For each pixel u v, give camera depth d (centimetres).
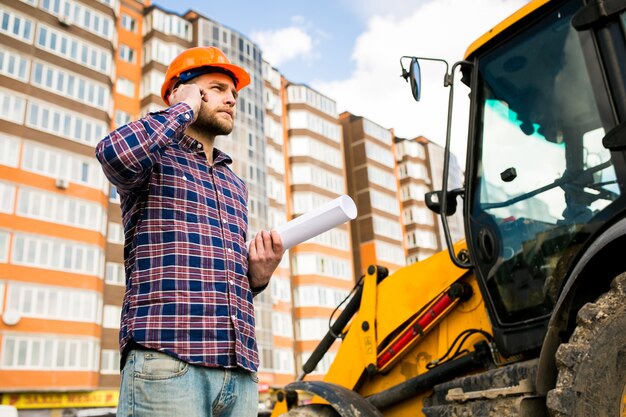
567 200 329
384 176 4747
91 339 2455
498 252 360
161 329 175
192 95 199
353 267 4431
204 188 202
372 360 485
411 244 4856
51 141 2591
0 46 2555
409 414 451
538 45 359
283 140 4209
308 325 3700
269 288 3431
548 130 345
